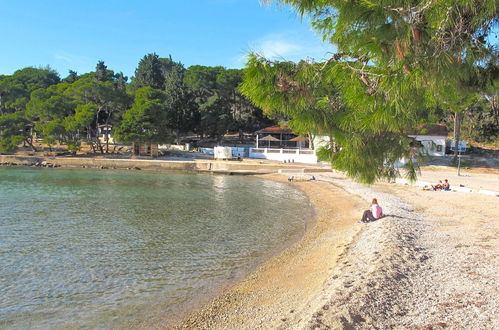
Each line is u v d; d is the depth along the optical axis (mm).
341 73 3926
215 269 12469
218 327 8242
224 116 75500
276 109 4219
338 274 10250
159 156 66875
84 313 9227
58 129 64000
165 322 8719
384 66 3783
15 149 66688
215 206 25891
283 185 39375
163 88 97188
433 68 3418
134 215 22094
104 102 71125
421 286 8367
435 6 3225
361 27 3732
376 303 7418
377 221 17125
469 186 28594
